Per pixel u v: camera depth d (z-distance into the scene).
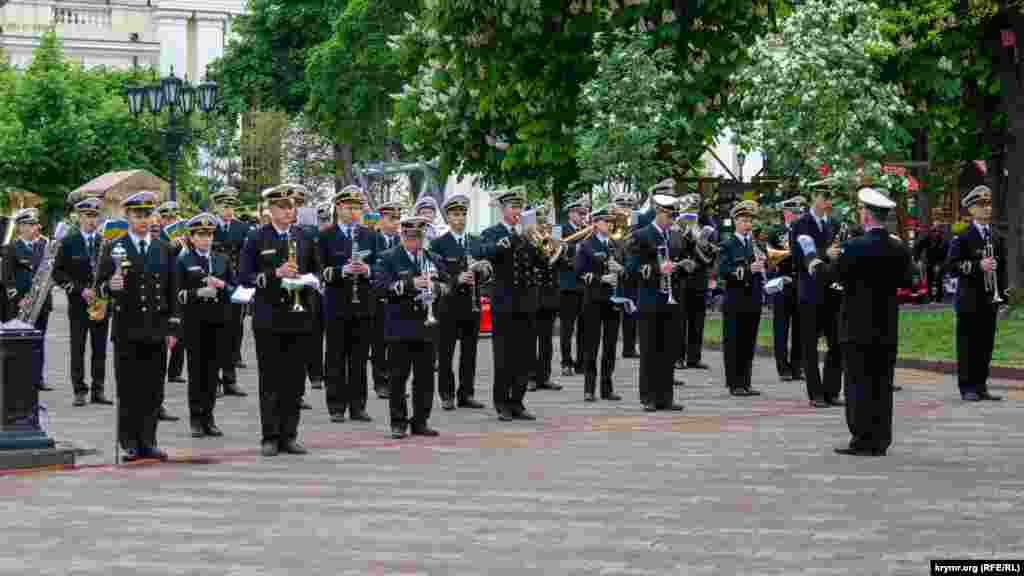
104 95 59.44
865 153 33.47
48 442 14.50
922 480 13.21
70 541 10.98
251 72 67.25
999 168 39.00
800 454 14.81
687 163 33.25
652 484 13.11
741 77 33.41
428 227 20.33
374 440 16.27
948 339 26.86
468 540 10.88
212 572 9.96
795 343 22.27
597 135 31.27
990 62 35.00
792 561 10.09
